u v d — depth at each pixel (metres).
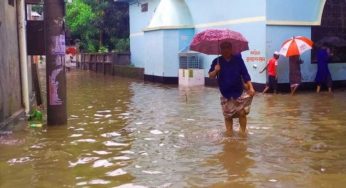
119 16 34.16
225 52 8.41
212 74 8.55
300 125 9.59
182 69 21.02
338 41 17.14
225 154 7.08
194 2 21.81
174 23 21.94
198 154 7.11
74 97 16.00
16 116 10.23
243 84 8.65
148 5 26.97
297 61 15.73
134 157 6.97
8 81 9.84
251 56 17.48
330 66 18.03
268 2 16.66
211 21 20.38
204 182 5.65
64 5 9.75
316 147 7.52
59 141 8.20
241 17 18.06
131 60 30.20
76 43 41.12
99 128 9.51
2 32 9.33
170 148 7.56
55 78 9.79
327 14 17.67
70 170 6.26
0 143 8.04
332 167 6.28
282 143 7.84
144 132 9.02
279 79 16.91
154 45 23.06
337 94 15.84
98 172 6.15
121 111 12.09
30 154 7.21
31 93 14.65
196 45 8.62
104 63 31.58
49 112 9.84
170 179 5.80
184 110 12.04
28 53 11.94
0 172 6.18
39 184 5.64
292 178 5.78
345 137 8.31
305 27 17.28
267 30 16.77
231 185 5.52
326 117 10.63
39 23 11.94
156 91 17.86
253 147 7.54
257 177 5.84
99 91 18.20
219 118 10.59
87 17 37.56
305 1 17.19
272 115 11.02
